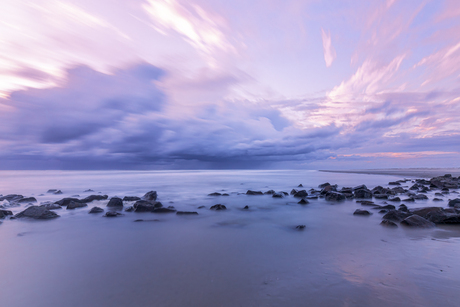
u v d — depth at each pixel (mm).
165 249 4930
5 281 3527
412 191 14859
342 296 3025
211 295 3078
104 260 4344
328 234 6082
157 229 6629
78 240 5598
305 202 11219
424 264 4059
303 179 29578
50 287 3336
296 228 6672
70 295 3119
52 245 5215
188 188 19219
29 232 6328
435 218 7199
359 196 12906
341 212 9188
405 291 3133
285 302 2891
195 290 3209
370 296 3014
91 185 22062
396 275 3623
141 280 3527
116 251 4828
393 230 6434
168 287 3307
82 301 2971
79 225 7121
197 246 5137
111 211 8984
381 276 3594
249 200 12422
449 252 4656
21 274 3764
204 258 4410
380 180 26562
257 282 3428
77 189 18438
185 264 4129
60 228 6758
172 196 14078
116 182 25781
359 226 6922
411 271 3777
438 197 12828
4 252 4785
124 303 2914
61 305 2895
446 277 3543
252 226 6977
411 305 2805
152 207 9297
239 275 3668
